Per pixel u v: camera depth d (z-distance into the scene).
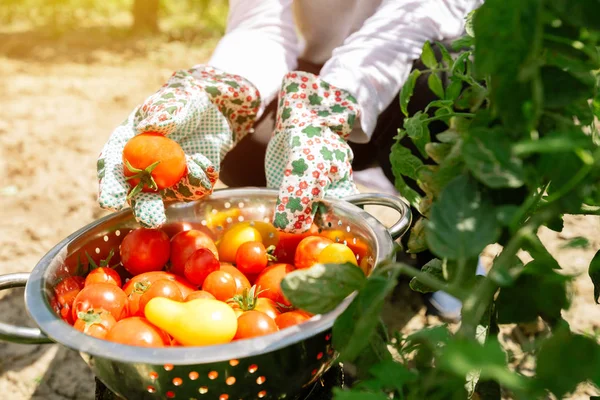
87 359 1.13
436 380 0.79
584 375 0.71
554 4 0.67
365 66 1.68
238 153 2.00
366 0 1.92
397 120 1.91
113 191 1.29
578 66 0.75
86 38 7.75
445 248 0.75
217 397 1.12
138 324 1.16
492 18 0.70
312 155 1.44
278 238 1.57
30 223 2.85
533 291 0.95
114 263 1.49
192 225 1.58
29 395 1.88
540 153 0.78
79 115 4.40
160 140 1.29
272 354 1.06
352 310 0.90
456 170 0.93
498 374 0.59
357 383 0.84
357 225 1.40
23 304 2.30
